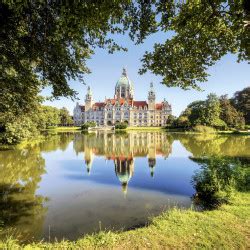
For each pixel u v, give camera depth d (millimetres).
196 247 5742
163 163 20953
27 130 30453
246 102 74062
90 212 9727
